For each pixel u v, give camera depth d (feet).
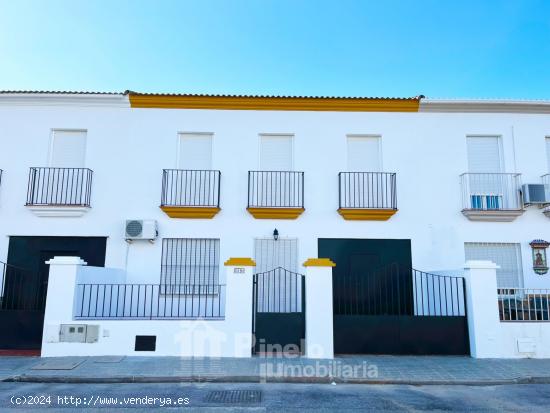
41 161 37.93
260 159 38.96
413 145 39.14
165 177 37.78
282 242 37.78
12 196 37.37
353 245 37.73
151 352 28.99
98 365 26.53
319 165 38.65
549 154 39.37
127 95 38.17
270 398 21.25
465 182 38.40
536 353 29.40
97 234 37.04
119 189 37.78
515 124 39.06
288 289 36.96
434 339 30.22
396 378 24.59
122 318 30.19
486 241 37.88
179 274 37.14
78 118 38.63
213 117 39.06
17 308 35.88
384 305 36.17
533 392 22.82
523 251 37.76
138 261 36.83
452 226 38.09
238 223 37.60
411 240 37.83
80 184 37.58
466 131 39.42
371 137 39.55
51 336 28.99
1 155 37.88
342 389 23.11
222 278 37.01
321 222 37.86
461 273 31.68
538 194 37.24
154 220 36.65
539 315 31.73
